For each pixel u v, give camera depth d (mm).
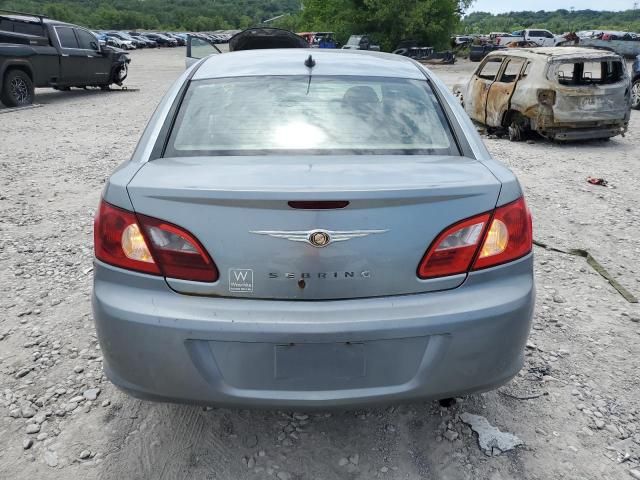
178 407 2738
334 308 2006
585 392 2889
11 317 3615
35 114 12531
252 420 2654
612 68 9867
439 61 39406
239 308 2008
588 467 2387
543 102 9586
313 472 2354
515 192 2193
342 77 2910
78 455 2439
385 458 2432
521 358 2277
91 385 2912
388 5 46750
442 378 2094
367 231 1994
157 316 2025
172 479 2314
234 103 2689
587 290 4105
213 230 1998
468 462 2410
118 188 2109
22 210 5875
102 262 2146
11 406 2740
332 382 2049
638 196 6715
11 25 14039
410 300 2051
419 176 2135
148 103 14844
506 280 2166
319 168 2186
